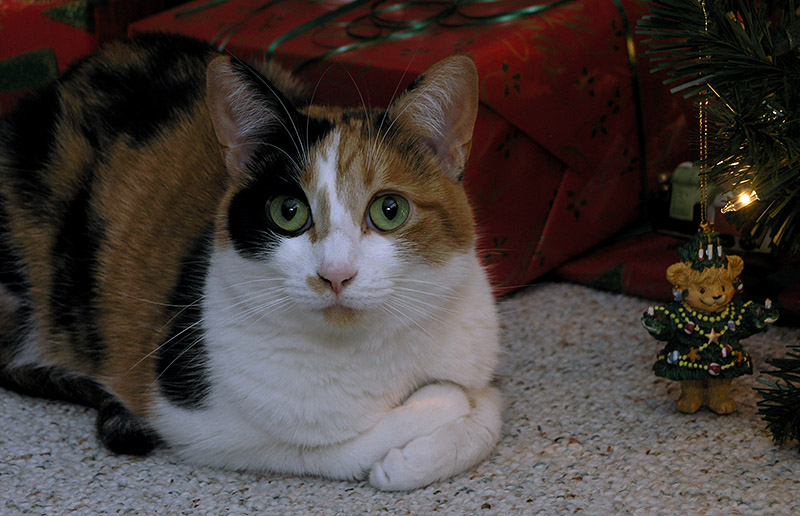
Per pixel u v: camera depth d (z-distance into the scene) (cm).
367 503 76
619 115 97
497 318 82
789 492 75
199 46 92
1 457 80
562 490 76
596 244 100
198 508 76
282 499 77
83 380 85
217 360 77
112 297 82
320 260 73
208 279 78
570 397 85
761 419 81
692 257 79
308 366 76
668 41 79
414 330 77
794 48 73
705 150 79
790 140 73
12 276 86
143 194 84
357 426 77
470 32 92
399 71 88
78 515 75
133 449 80
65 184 85
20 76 104
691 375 80
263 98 75
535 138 92
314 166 74
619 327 92
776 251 83
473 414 79
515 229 95
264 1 102
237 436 78
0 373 86
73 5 101
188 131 86
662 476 77
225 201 76
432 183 76
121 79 89
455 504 76
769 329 90
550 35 92
